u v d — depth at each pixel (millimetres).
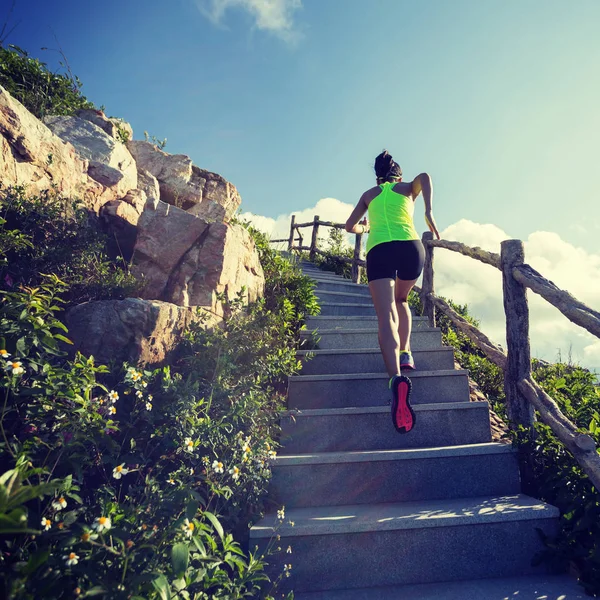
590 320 2201
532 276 2875
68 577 1401
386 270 2977
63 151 3719
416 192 3211
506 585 2082
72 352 2525
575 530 2125
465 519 2225
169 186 5516
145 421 2354
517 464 2711
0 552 1383
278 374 3418
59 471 1909
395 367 2740
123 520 1604
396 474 2641
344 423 3018
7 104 3207
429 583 2148
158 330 2740
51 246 3131
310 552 2168
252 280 4227
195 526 1712
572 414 2898
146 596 1471
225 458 2295
